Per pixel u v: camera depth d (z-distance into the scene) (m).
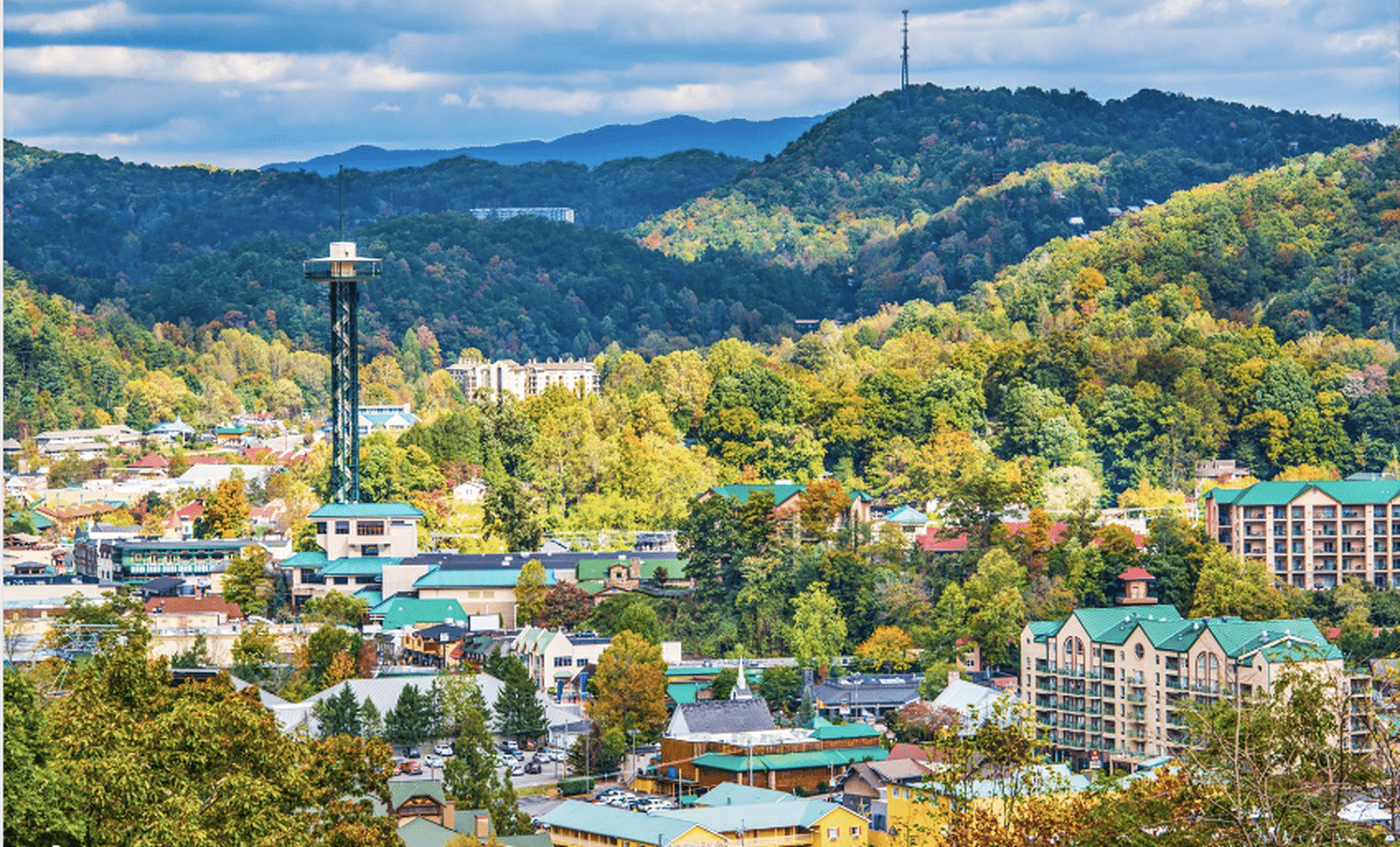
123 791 129.12
